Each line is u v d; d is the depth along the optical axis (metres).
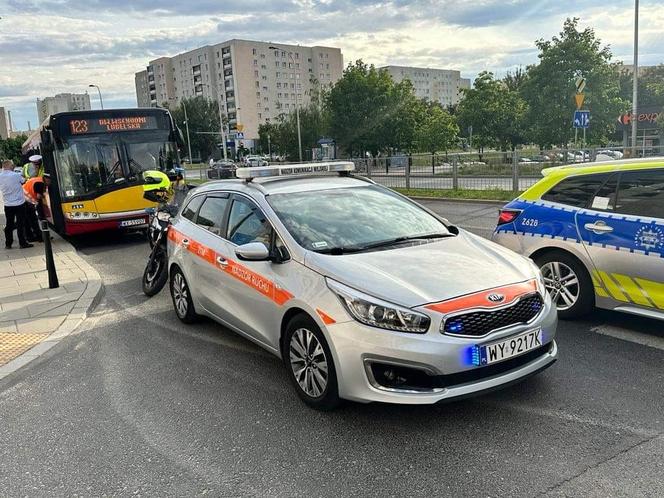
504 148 44.75
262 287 4.39
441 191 19.94
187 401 4.32
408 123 40.16
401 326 3.44
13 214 12.21
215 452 3.56
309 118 51.25
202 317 6.23
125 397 4.48
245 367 4.93
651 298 4.88
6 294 7.83
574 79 33.06
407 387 3.47
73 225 12.05
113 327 6.36
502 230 6.05
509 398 3.99
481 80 44.75
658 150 14.62
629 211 5.07
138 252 11.55
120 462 3.52
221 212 5.37
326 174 5.62
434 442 3.49
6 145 80.81
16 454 3.70
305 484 3.15
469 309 3.46
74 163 12.03
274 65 132.25
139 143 12.62
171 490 3.18
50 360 5.41
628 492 2.91
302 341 4.02
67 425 4.07
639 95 56.22
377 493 3.03
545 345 3.80
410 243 4.40
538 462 3.21
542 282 4.02
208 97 126.88
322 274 3.88
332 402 3.82
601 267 5.18
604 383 4.16
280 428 3.80
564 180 5.65
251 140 110.31
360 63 40.66
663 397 3.91
